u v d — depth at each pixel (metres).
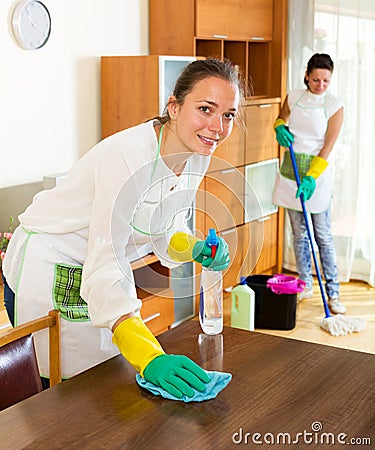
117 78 4.09
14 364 1.70
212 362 1.72
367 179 5.04
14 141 3.68
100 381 1.61
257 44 5.18
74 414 1.45
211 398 1.51
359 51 4.89
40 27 3.71
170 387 1.53
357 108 4.95
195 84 1.64
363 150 5.00
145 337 1.66
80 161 2.09
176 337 1.88
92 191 2.07
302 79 5.16
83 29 4.02
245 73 4.98
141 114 4.05
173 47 4.43
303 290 4.62
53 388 1.57
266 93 5.19
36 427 1.40
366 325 4.35
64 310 2.18
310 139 4.51
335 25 4.95
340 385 1.59
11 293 2.32
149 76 3.98
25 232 2.26
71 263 2.21
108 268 1.78
